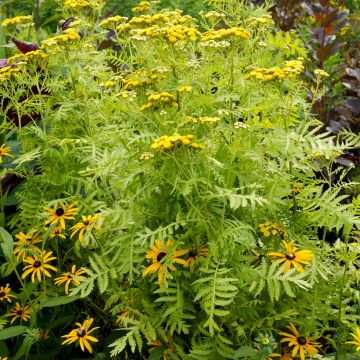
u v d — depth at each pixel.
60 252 2.73
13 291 2.72
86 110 2.58
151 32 2.16
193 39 2.19
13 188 2.92
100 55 2.77
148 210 2.20
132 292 2.33
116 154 2.24
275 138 2.18
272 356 2.13
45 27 5.50
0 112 2.59
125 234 2.25
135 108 2.20
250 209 2.25
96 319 2.63
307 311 2.34
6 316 2.51
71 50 2.56
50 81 2.71
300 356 2.13
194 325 2.26
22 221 2.68
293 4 4.75
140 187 2.19
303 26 5.09
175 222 2.08
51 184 2.66
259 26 2.46
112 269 2.23
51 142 2.59
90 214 2.54
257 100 2.30
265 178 2.21
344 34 5.49
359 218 2.20
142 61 2.38
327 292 2.35
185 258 2.22
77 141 2.38
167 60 2.25
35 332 2.24
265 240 2.29
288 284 2.02
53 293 2.50
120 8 5.23
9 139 3.27
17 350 2.49
